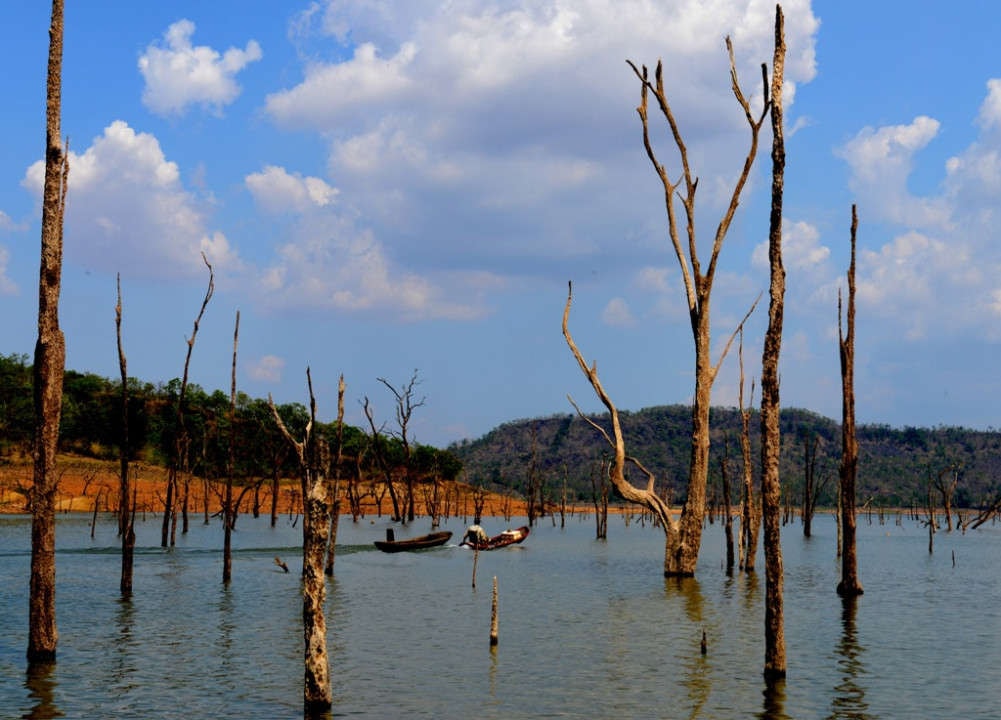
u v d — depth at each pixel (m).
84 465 104.31
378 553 56.47
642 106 41.62
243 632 27.20
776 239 20.42
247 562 47.25
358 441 119.88
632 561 52.41
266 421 105.06
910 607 33.69
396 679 21.48
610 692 20.45
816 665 23.33
